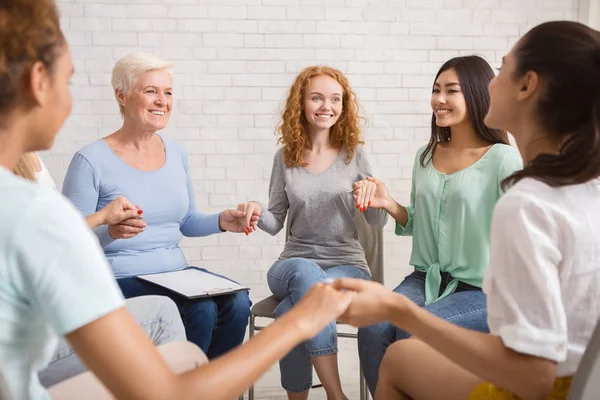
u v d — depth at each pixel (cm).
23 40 84
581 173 105
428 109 358
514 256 103
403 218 234
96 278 85
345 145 258
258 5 344
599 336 96
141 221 197
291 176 254
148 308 154
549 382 101
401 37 352
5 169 86
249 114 350
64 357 132
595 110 107
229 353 95
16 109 88
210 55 345
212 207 354
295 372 223
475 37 356
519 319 101
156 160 233
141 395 85
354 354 325
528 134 118
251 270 360
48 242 83
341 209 249
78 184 218
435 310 193
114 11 337
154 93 223
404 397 134
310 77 252
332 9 347
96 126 342
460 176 212
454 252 210
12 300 85
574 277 106
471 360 106
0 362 81
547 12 357
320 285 108
